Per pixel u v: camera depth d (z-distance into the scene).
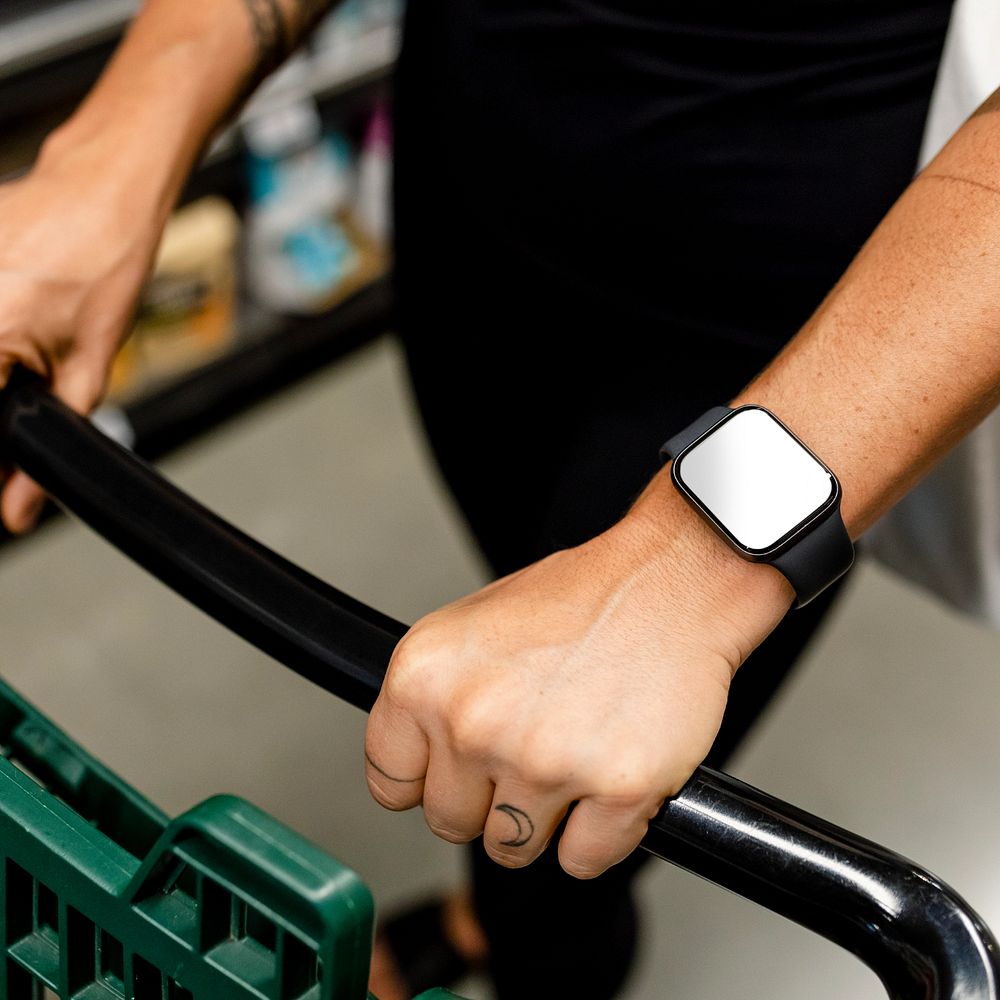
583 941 1.12
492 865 1.06
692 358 0.87
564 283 0.89
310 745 1.71
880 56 0.75
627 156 0.82
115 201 0.80
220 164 1.99
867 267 0.60
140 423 2.03
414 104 0.97
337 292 2.23
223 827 0.47
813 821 0.52
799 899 0.50
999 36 0.67
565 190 0.86
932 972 0.48
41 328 0.76
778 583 0.57
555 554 0.60
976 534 0.86
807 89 0.76
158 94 0.84
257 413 2.19
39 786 0.56
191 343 2.07
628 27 0.79
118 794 0.62
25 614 1.84
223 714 1.74
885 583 1.95
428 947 1.42
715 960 1.50
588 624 0.55
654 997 1.47
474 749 0.52
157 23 0.88
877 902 0.49
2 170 1.75
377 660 0.58
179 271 1.97
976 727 1.76
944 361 0.56
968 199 0.57
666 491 0.59
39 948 0.60
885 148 0.77
